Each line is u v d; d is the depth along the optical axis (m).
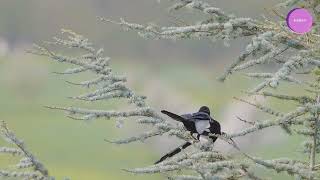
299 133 10.27
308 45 10.52
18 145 9.83
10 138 9.80
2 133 9.80
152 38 10.70
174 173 10.07
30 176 9.80
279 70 9.84
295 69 9.86
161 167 9.91
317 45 10.49
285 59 10.69
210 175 9.54
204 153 9.98
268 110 10.27
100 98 10.60
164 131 10.61
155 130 10.64
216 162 9.67
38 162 9.83
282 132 10.43
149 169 9.91
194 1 10.72
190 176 9.75
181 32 10.57
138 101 10.70
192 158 9.92
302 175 9.67
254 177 9.75
